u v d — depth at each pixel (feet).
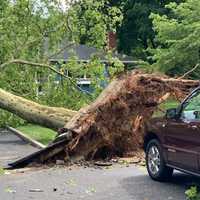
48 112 82.84
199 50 140.87
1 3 102.78
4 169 59.16
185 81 69.31
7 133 106.83
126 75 66.54
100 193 43.32
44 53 106.11
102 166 59.21
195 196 39.45
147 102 65.46
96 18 103.19
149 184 46.80
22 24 104.37
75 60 101.45
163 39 151.74
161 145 46.55
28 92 105.40
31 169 58.49
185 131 42.14
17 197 42.27
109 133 63.05
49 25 105.29
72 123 62.54
